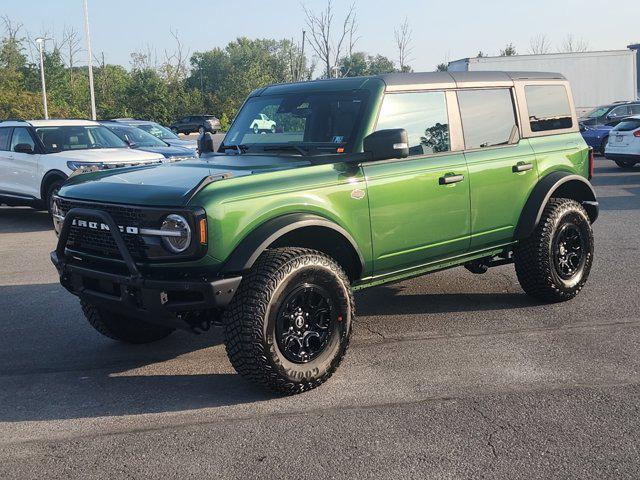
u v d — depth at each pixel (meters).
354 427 3.97
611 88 28.84
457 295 6.75
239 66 78.62
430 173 5.23
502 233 5.87
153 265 4.21
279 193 4.42
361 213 4.83
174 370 5.00
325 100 5.25
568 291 6.27
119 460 3.66
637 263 7.89
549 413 4.09
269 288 4.21
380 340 5.48
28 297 7.13
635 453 3.61
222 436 3.90
